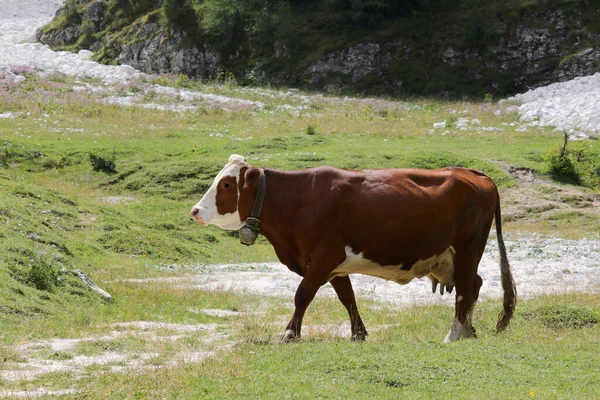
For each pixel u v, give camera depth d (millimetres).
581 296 14320
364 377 8273
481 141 37688
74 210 22703
